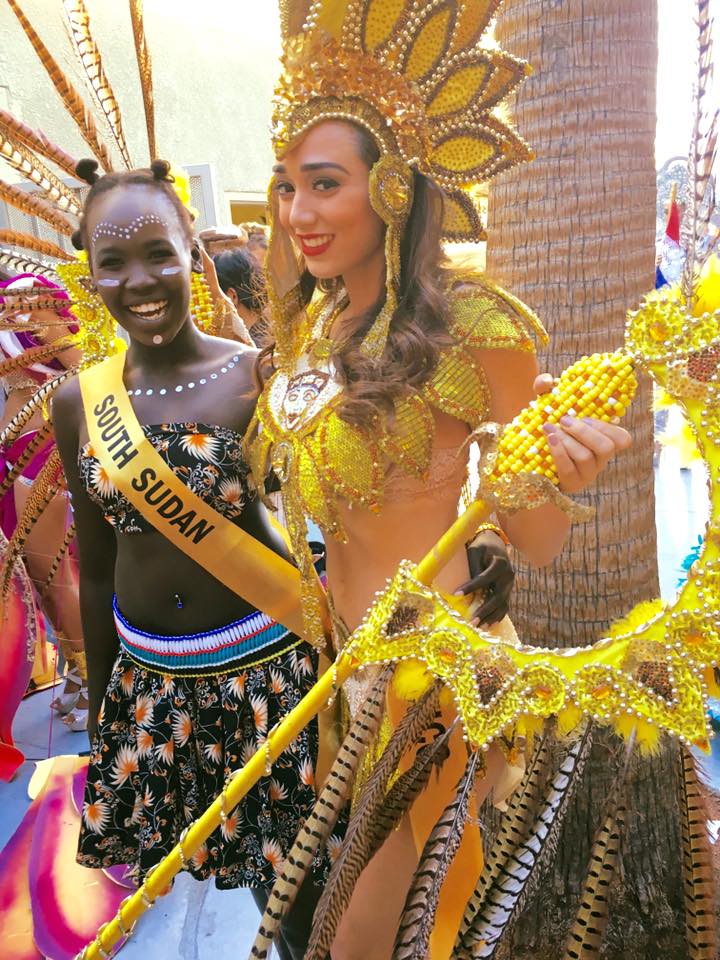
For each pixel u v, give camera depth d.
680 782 0.92
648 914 1.79
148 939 2.06
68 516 2.72
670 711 0.92
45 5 3.92
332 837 1.43
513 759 1.30
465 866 1.25
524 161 1.25
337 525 1.29
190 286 1.52
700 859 0.89
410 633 1.04
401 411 1.20
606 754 1.75
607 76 1.75
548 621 1.95
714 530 0.91
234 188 5.95
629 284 1.81
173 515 1.43
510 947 1.75
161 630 1.50
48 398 1.72
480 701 0.99
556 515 1.18
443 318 1.20
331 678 1.09
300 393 1.31
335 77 1.17
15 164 1.57
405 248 1.26
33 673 3.40
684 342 0.93
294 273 1.40
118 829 1.59
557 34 1.74
